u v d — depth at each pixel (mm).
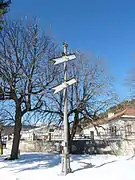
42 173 13211
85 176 12031
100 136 31906
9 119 23344
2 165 17156
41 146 33562
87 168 14586
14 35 21062
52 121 25953
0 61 20016
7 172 14062
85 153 29141
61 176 12180
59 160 19328
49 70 22250
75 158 20734
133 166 15461
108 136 33062
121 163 17141
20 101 21359
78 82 26016
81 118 26781
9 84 20016
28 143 34969
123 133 32344
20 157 22125
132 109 41094
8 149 41312
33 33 22062
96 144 30016
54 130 30109
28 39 21609
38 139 35500
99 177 11766
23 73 20516
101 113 27203
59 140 33000
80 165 16078
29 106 21484
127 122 39062
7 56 20250
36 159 20359
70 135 26703
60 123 26406
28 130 39844
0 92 20219
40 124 26703
